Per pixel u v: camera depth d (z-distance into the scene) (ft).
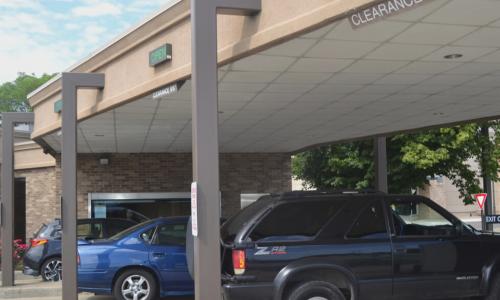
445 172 67.05
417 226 25.59
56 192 61.31
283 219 23.79
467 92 35.86
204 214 21.44
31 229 73.26
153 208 63.57
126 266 33.24
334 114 42.19
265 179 66.28
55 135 47.47
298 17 22.08
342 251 23.71
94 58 37.60
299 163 87.30
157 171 63.36
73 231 32.50
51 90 44.62
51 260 47.67
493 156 68.64
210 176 21.63
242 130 48.75
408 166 65.16
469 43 24.76
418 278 24.63
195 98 21.89
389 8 19.12
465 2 19.77
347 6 20.08
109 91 36.17
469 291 25.52
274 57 26.05
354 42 24.16
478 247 25.84
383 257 24.21
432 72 30.01
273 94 34.01
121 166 62.75
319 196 24.59
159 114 39.19
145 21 32.12
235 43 25.20
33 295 41.22
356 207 24.57
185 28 29.25
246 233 23.29
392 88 33.73
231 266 23.12
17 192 80.28
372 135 54.95
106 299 38.22
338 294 23.34
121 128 45.24
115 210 62.54
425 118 45.98
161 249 33.81
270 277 22.85
